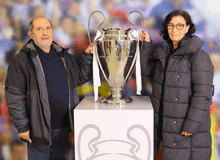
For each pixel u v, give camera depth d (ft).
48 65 4.24
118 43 3.88
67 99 4.33
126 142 3.84
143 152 3.84
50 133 4.12
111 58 3.98
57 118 4.37
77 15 4.97
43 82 3.98
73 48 5.08
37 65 3.94
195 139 3.94
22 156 5.45
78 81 4.64
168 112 3.98
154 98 4.28
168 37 4.49
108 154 3.90
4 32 5.07
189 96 3.91
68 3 4.94
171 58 3.96
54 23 5.01
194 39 3.84
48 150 4.37
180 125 3.92
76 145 3.91
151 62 4.59
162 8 4.81
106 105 4.11
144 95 5.11
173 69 3.93
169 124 3.98
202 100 3.71
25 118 4.05
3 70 5.17
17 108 3.95
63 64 4.41
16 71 3.95
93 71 4.22
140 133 3.81
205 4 4.71
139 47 4.46
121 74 4.11
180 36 4.09
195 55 3.83
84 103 4.28
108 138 3.86
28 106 4.11
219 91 4.91
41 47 4.23
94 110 3.81
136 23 4.90
